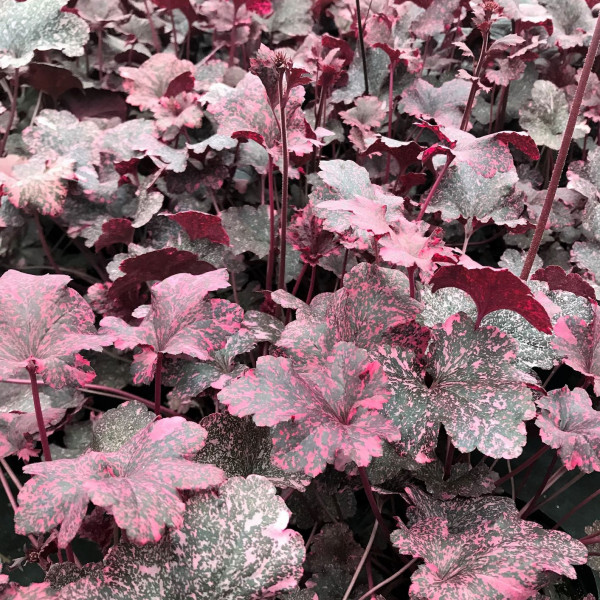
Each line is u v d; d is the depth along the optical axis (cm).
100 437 39
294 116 49
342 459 31
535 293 39
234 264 54
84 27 59
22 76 65
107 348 54
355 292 39
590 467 33
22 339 32
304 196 65
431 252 37
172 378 42
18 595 28
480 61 55
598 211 56
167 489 28
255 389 31
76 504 27
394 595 43
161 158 54
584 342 39
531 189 62
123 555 29
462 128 58
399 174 57
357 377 32
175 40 73
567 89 68
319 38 67
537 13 68
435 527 34
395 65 62
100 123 67
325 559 41
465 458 44
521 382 34
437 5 66
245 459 38
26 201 51
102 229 51
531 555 31
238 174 64
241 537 29
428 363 36
